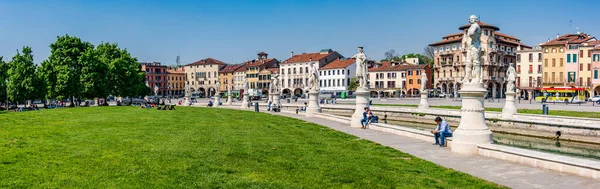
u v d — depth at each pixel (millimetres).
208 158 13273
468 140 16094
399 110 47781
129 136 18219
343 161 13781
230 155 13969
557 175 12297
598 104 60375
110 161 12430
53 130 20422
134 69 71875
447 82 106438
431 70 125312
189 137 18312
